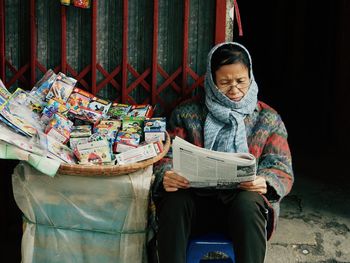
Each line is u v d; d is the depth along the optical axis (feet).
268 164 8.96
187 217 8.13
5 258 10.48
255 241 7.80
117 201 8.42
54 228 8.57
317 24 22.72
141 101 10.58
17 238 11.03
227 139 9.16
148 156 8.37
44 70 10.29
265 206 8.25
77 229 8.56
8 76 10.37
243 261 7.75
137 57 10.38
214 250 8.42
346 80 18.13
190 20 10.25
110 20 10.19
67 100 9.29
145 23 10.24
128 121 9.24
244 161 7.61
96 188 8.36
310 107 22.97
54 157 8.14
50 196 8.46
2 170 10.73
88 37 10.24
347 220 12.76
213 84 9.15
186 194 8.20
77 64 10.36
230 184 8.11
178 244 7.93
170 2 10.19
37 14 10.13
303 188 14.67
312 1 23.32
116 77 10.38
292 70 25.32
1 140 7.92
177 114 9.61
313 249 11.41
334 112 19.10
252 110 9.25
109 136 8.83
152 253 8.91
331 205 13.60
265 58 29.96
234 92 9.02
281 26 27.02
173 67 10.44
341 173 16.08
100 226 8.52
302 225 12.41
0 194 10.78
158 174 8.66
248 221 7.80
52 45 10.27
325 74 20.98
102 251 8.61
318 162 17.06
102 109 9.45
